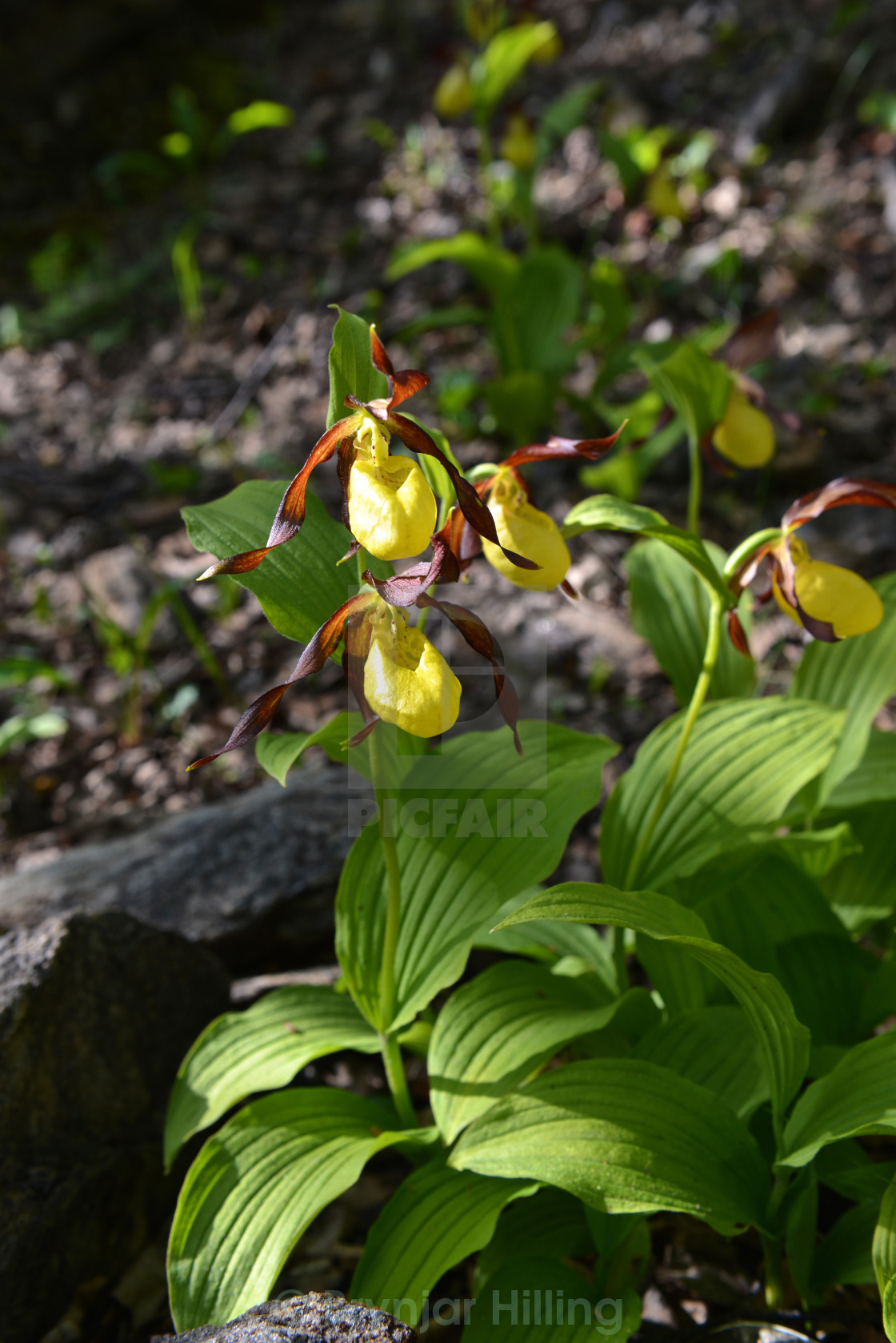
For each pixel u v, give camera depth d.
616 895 1.14
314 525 1.20
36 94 3.25
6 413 2.38
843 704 1.31
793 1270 1.18
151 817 1.48
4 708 1.66
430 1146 1.23
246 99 3.44
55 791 1.53
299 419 2.20
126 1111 1.27
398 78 3.47
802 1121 1.17
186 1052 1.30
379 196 2.96
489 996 1.22
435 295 2.49
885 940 1.32
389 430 1.13
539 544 1.18
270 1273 1.17
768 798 1.24
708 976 1.25
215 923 1.36
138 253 2.88
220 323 2.57
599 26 3.55
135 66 3.42
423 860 1.22
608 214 2.69
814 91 2.92
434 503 1.13
